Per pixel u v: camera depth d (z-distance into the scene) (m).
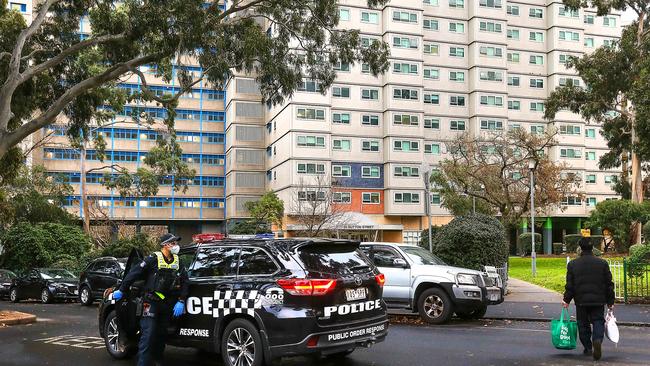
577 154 67.00
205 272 8.45
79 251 36.31
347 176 57.22
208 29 16.83
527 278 23.75
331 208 41.50
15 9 21.19
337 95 57.59
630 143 42.12
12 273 28.06
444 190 44.66
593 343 8.89
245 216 62.62
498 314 14.33
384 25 59.31
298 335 7.36
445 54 64.19
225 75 18.16
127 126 65.75
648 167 51.31
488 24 64.38
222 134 68.94
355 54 19.45
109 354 9.84
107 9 19.55
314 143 55.41
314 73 19.62
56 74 21.41
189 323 8.33
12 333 12.91
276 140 59.34
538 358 9.04
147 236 36.28
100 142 39.62
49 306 21.83
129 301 8.81
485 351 9.66
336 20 18.91
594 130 69.12
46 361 9.30
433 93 63.38
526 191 34.56
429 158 62.09
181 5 16.02
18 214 40.50
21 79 16.88
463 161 41.91
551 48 67.06
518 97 66.31
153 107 65.31
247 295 7.82
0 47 19.92
